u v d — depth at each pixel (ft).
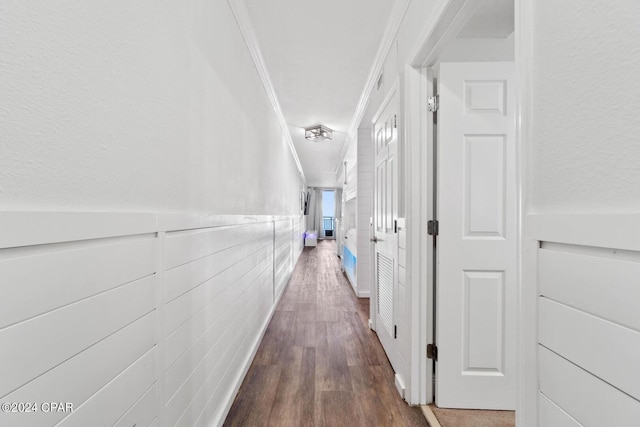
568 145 2.04
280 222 11.89
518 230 2.52
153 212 2.72
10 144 1.50
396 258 6.02
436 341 5.09
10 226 1.46
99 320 2.04
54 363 1.71
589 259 1.87
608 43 1.76
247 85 6.33
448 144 4.98
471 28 5.37
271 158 9.68
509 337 4.94
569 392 2.01
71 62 1.85
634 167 1.62
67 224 1.77
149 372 2.64
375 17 5.92
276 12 5.79
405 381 5.30
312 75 8.46
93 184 2.02
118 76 2.26
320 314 10.03
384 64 7.16
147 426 2.60
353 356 6.92
